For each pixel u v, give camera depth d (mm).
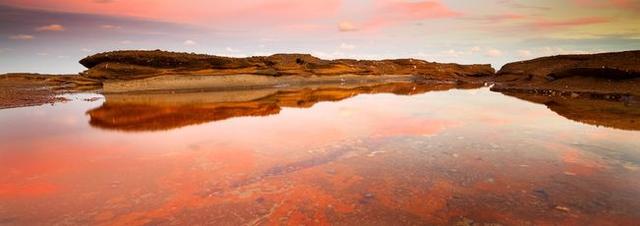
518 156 7566
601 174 6379
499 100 17641
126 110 14969
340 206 5332
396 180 6316
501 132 9836
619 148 7961
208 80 26609
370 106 15750
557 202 5289
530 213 4980
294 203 5453
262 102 17750
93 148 8648
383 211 5145
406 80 39969
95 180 6477
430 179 6340
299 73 33156
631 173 6395
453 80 38094
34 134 10258
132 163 7434
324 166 7129
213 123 11836
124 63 24750
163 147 8703
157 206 5406
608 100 16359
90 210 5289
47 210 5305
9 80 36250
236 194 5805
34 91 24484
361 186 6070
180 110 14891
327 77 35344
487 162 7211
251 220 4941
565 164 6973
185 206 5395
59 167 7227
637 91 16594
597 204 5188
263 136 9750
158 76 24922
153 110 14930
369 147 8469
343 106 15875
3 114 14039
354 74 37688
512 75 33219
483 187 5934
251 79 28922
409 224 4766
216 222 4895
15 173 6895
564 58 29922
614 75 18984
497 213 5008
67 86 27281
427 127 10633
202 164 7324
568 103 15617
